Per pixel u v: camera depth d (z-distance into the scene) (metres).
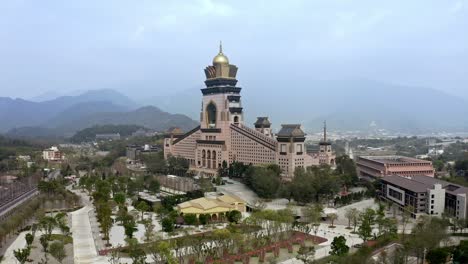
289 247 198.88
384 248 197.25
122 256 188.75
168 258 163.38
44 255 190.75
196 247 186.00
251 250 197.25
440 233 190.38
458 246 175.62
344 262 164.12
